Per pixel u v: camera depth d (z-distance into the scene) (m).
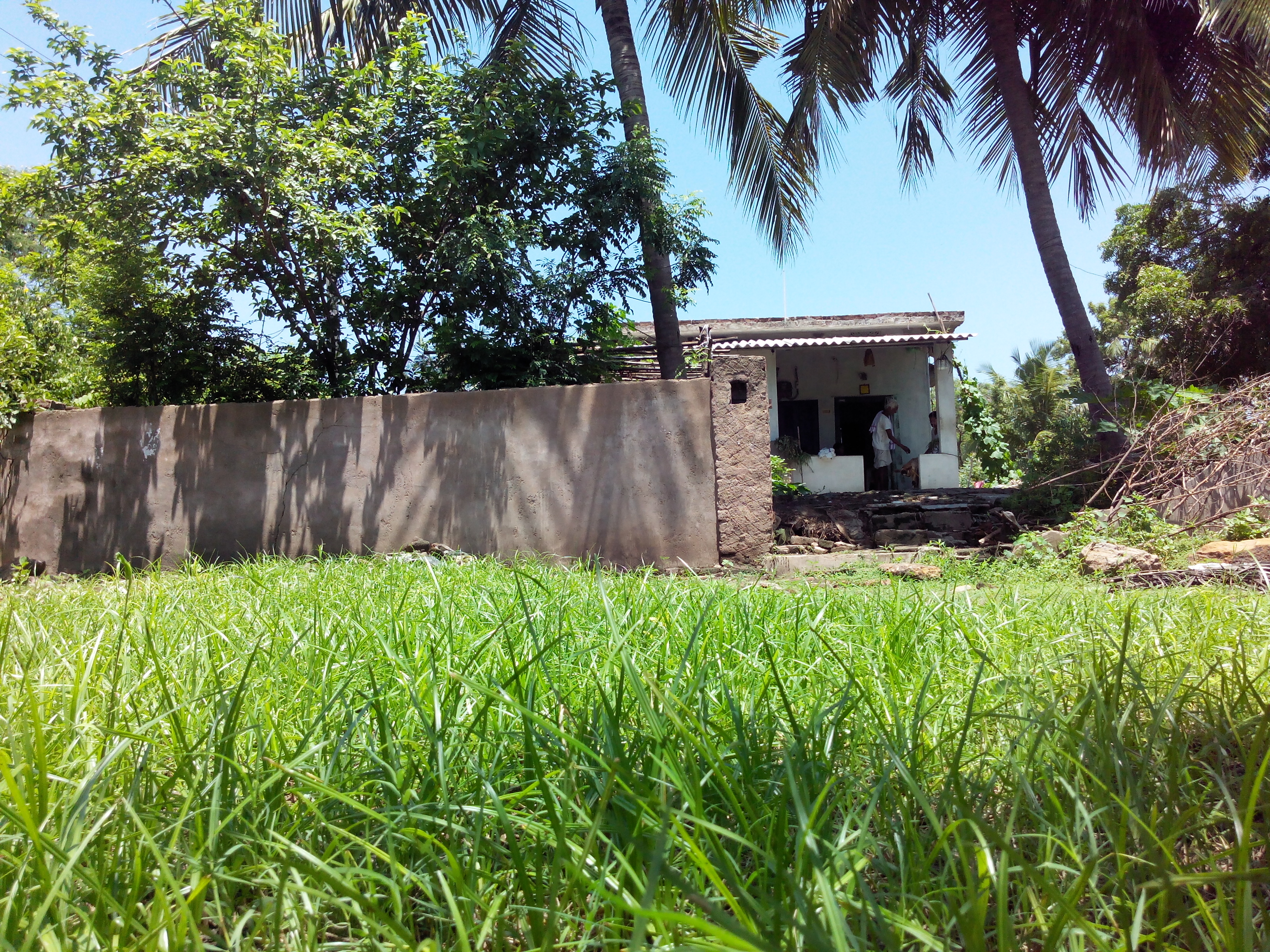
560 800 1.51
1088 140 12.58
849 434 18.62
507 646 2.49
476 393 8.26
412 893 1.40
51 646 2.87
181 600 4.00
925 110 13.38
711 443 7.96
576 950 1.19
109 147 8.01
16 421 8.77
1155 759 1.76
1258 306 14.86
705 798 1.62
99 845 1.34
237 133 7.86
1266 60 10.62
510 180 9.66
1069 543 7.25
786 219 12.20
